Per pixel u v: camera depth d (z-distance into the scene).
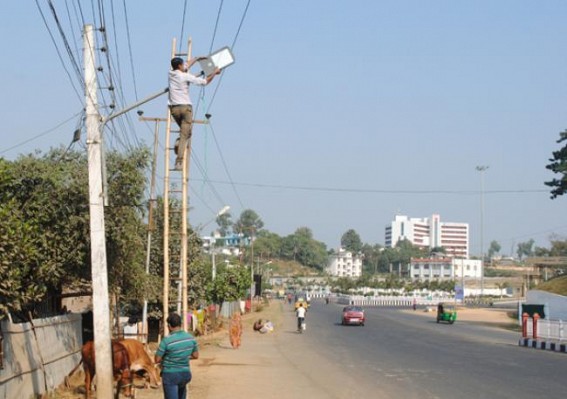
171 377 10.34
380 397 15.74
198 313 40.84
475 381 18.73
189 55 22.58
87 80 12.95
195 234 37.47
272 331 44.28
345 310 54.84
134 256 20.14
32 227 14.55
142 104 13.03
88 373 14.21
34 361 14.09
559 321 31.25
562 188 57.66
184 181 25.72
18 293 13.56
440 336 41.22
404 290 142.00
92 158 13.02
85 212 17.12
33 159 16.83
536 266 95.12
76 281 20.11
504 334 44.19
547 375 20.23
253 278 90.38
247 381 18.64
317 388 17.25
